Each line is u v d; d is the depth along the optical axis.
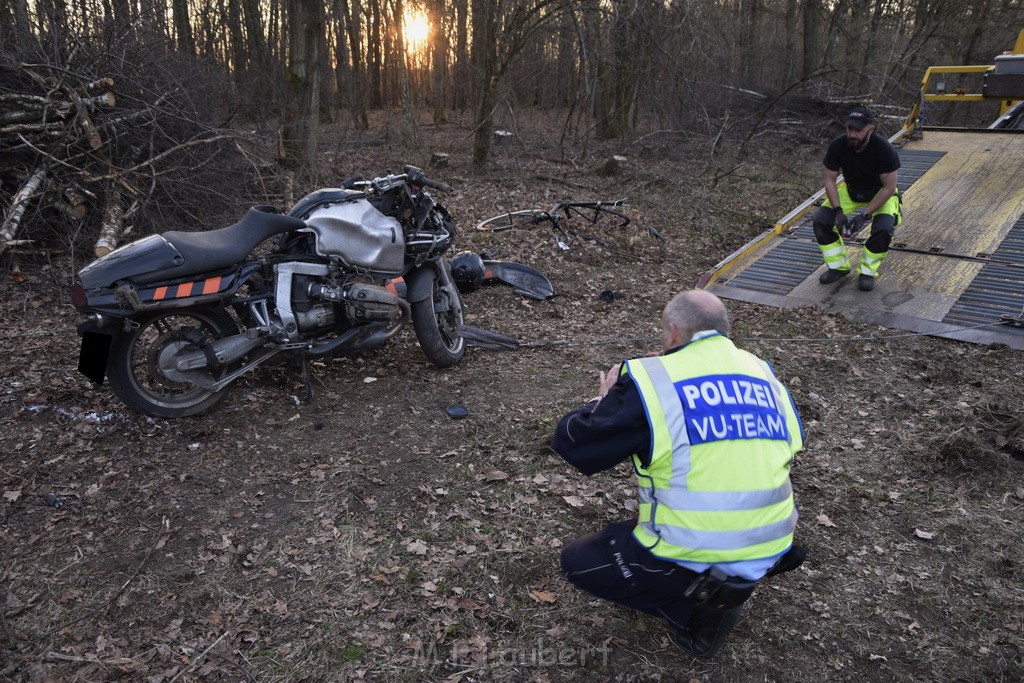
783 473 2.41
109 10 7.87
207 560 3.22
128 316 3.84
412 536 3.46
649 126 18.88
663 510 2.36
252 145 8.90
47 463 3.81
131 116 7.16
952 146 9.69
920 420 4.65
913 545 3.50
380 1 24.22
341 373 5.08
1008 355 5.58
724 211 10.51
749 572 2.30
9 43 7.09
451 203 10.30
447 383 5.02
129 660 2.70
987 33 21.59
